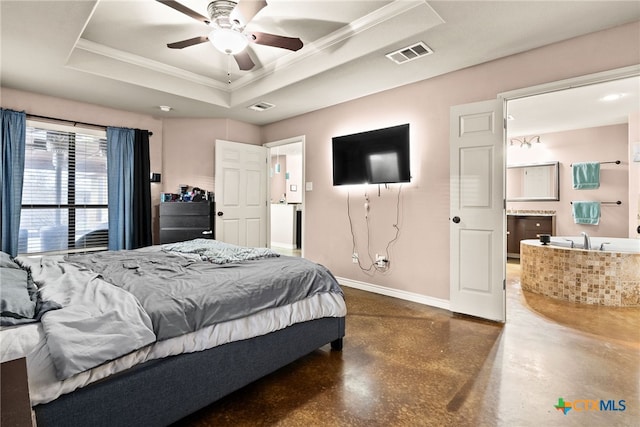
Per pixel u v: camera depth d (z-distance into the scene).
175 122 4.59
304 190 4.55
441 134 3.20
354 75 3.18
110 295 1.47
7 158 3.24
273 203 8.61
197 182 4.65
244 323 1.70
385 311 3.15
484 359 2.18
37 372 1.08
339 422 1.56
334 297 2.23
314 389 1.84
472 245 2.96
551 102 4.09
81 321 1.23
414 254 3.45
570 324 2.81
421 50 2.67
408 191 3.48
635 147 4.31
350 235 4.04
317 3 2.41
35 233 3.55
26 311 1.27
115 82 3.24
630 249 3.93
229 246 2.85
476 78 2.96
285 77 3.43
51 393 1.09
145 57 3.29
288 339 1.95
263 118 4.73
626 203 5.05
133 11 2.48
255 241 4.89
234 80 3.91
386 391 1.82
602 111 4.46
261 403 1.71
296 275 2.08
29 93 3.47
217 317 1.58
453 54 2.74
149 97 3.70
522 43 2.55
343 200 4.10
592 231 5.32
